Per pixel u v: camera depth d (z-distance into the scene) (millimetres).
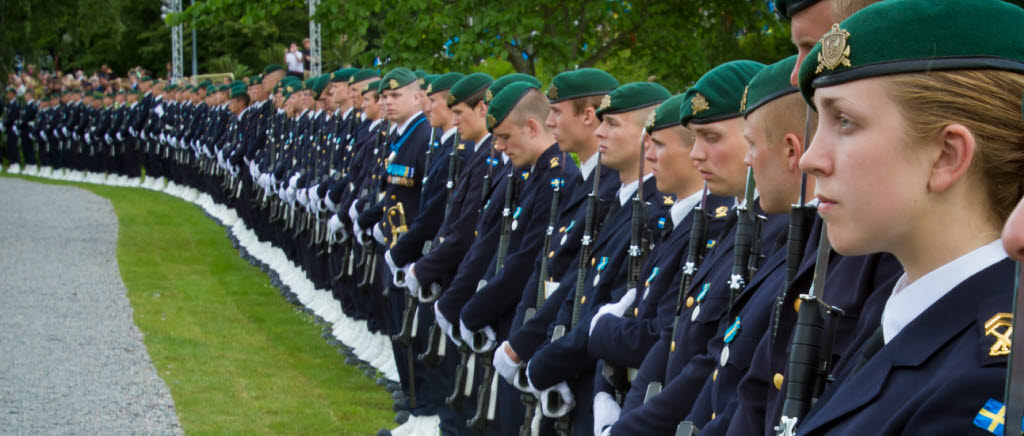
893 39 1999
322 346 13117
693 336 4004
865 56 2020
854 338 2607
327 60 29906
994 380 1835
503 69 18812
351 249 12609
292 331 13961
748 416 2984
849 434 2080
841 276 2771
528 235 6977
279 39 60781
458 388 7758
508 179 7398
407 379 9844
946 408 1871
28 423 9469
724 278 3936
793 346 2555
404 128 10586
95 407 10016
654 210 5359
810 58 2150
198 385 10938
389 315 10977
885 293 2520
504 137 7219
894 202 2029
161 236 22469
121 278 17422
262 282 17562
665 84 17047
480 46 16250
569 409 5527
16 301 15281
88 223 24172
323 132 15156
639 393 4371
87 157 34594
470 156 9250
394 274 9523
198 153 26031
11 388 10648
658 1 16812
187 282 17359
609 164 5602
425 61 16906
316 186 14422
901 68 1981
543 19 16359
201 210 26594
